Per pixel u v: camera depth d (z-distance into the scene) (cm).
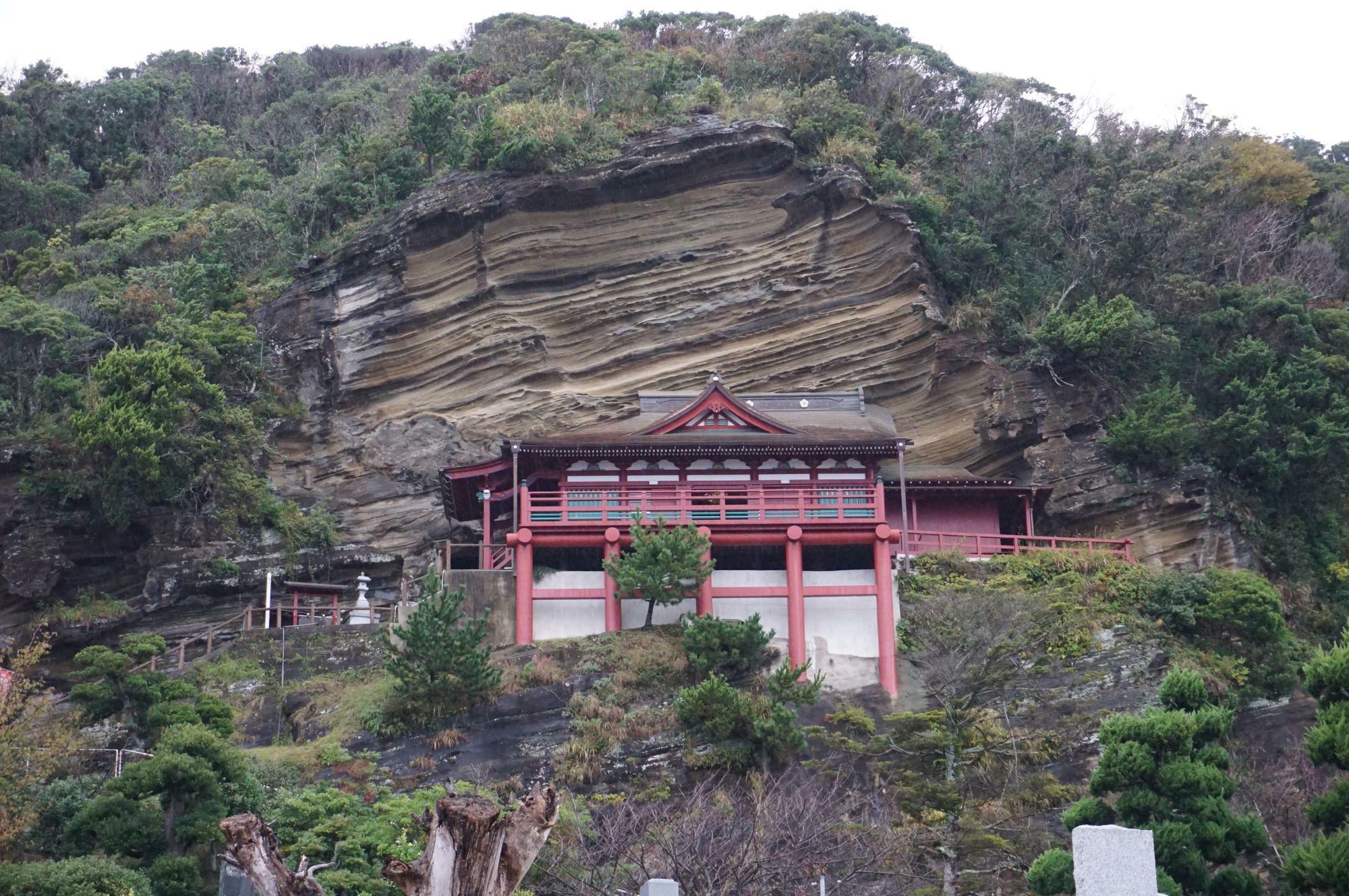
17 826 2739
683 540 3838
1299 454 5100
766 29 7556
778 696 3562
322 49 9700
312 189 6169
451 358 5528
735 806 3144
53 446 4916
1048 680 3916
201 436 4928
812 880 2858
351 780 3409
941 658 3694
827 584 4084
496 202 5619
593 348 5575
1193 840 2666
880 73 7088
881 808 3191
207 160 7244
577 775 3431
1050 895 2612
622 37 7706
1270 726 4031
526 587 4022
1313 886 2562
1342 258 6606
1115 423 5141
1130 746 2789
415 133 6328
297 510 5172
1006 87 7225
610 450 4281
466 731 3562
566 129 5766
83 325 5394
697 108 6100
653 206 5706
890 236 5566
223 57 9325
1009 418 5191
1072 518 5031
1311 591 4956
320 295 5641
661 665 3756
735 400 4416
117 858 2719
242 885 2658
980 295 5491
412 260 5622
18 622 4784
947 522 4716
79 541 4888
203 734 2950
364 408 5516
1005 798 3155
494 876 1628
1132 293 5722
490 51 7944
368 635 4141
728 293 5616
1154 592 4244
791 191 5688
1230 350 5497
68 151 7744
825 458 4378
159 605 4784
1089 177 6284
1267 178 6706
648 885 2112
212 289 5775
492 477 4472
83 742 3209
